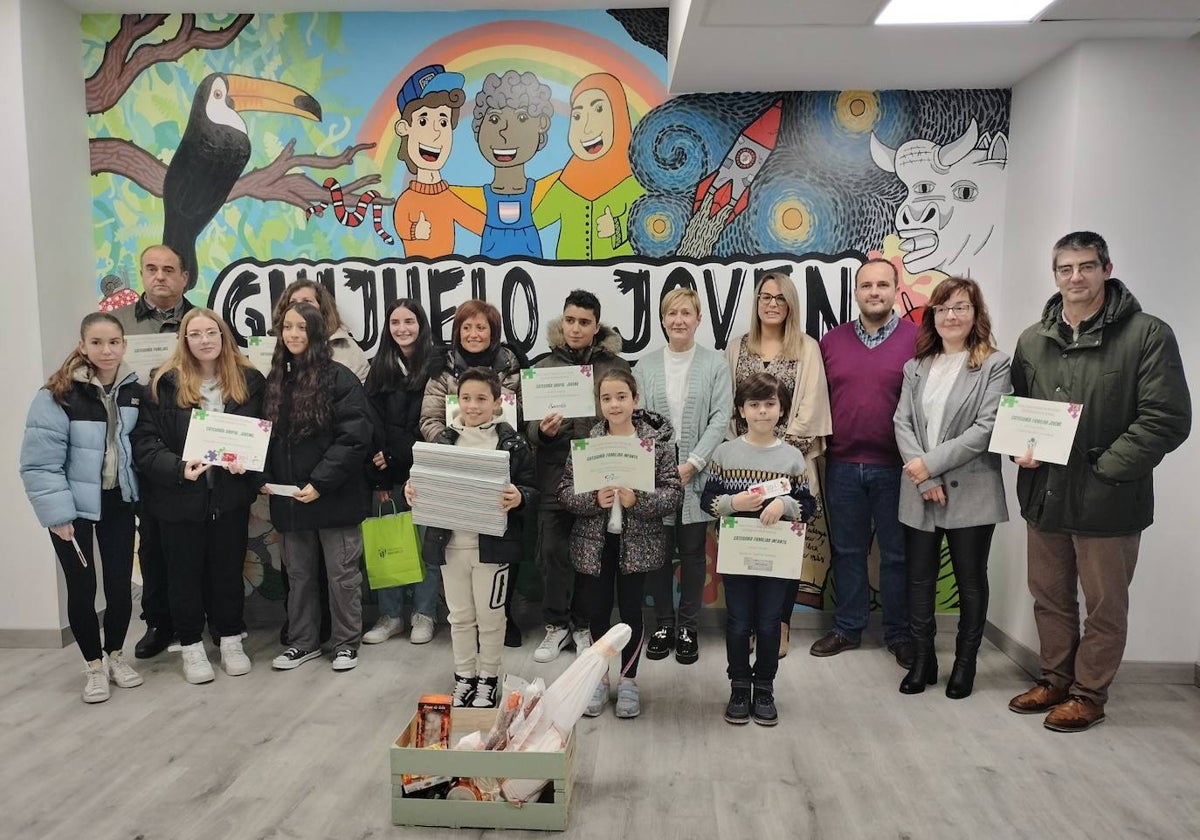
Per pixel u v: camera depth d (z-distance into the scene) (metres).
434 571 3.79
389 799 2.45
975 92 3.75
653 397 3.54
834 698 3.13
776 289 3.51
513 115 3.84
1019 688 3.21
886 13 2.85
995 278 3.82
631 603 2.96
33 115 3.55
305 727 2.91
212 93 3.88
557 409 3.32
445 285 3.92
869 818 2.34
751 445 2.89
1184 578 3.22
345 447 3.28
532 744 2.35
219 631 3.41
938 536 3.17
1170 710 3.01
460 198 3.89
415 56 3.84
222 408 3.33
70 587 3.08
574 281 3.90
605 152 3.84
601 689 3.02
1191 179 3.15
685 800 2.43
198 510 3.23
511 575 3.58
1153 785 2.50
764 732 2.86
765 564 2.79
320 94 3.86
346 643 3.46
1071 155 3.16
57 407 3.04
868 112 3.79
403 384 3.63
